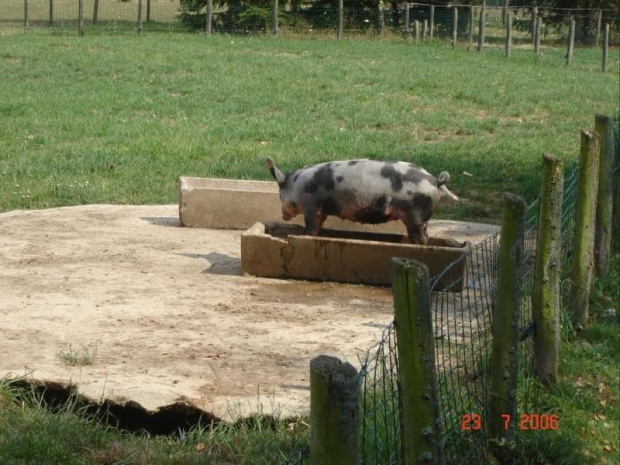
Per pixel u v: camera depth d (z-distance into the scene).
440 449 4.72
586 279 8.78
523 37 45.75
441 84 25.06
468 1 43.69
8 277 8.83
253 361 6.96
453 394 5.94
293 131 18.39
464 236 11.28
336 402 3.59
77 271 9.12
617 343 8.62
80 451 5.64
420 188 9.19
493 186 14.43
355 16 39.72
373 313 8.24
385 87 24.34
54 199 12.91
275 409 6.12
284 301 8.48
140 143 16.80
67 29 37.19
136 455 5.62
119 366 6.69
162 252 9.98
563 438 6.56
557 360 7.50
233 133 18.11
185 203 11.12
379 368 6.66
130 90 22.80
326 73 26.09
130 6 50.72
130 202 12.92
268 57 29.14
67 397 6.33
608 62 34.84
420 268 4.52
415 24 37.94
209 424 6.09
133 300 8.28
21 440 5.57
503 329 6.08
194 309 8.12
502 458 6.09
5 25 39.59
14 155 15.72
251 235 9.09
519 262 6.04
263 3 38.91
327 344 7.39
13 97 21.30
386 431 5.04
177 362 6.85
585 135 8.53
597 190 9.73
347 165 9.33
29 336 7.24
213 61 27.62
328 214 9.47
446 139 18.69
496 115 21.53
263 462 5.59
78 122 18.77
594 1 44.34
